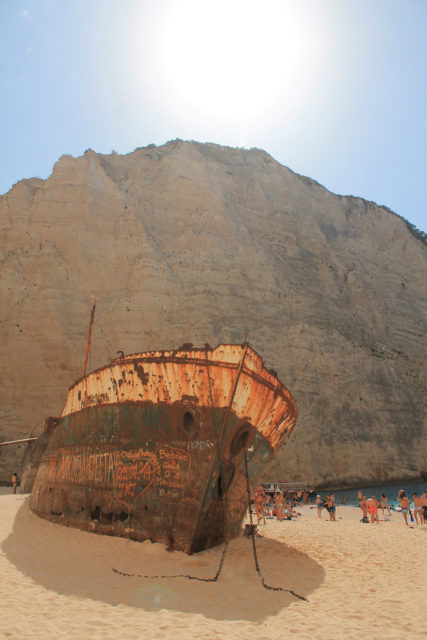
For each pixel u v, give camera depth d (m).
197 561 9.12
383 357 53.38
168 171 62.78
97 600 6.84
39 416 41.09
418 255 73.00
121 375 11.86
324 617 6.54
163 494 10.45
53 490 13.89
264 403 11.16
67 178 53.91
